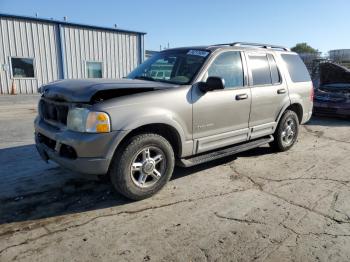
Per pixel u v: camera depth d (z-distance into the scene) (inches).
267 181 175.5
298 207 143.0
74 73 758.5
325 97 387.2
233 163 206.4
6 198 148.4
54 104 147.9
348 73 412.8
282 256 106.5
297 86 236.1
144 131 149.0
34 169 187.3
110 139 131.5
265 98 204.5
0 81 655.1
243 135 195.5
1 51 645.3
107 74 820.0
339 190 163.6
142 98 141.6
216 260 104.0
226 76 181.0
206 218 132.0
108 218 131.3
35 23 679.7
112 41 812.0
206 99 165.6
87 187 162.2
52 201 146.3
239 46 197.8
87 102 131.0
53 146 146.9
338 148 250.1
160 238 116.5
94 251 108.0
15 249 108.3
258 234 120.0
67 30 728.3
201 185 167.9
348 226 126.7
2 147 235.5
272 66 217.5
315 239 117.0
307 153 233.9
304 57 775.1
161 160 151.5
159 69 186.5
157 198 151.1
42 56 701.9
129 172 140.3
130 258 104.3
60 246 110.6
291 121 236.2
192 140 163.8
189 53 182.7
